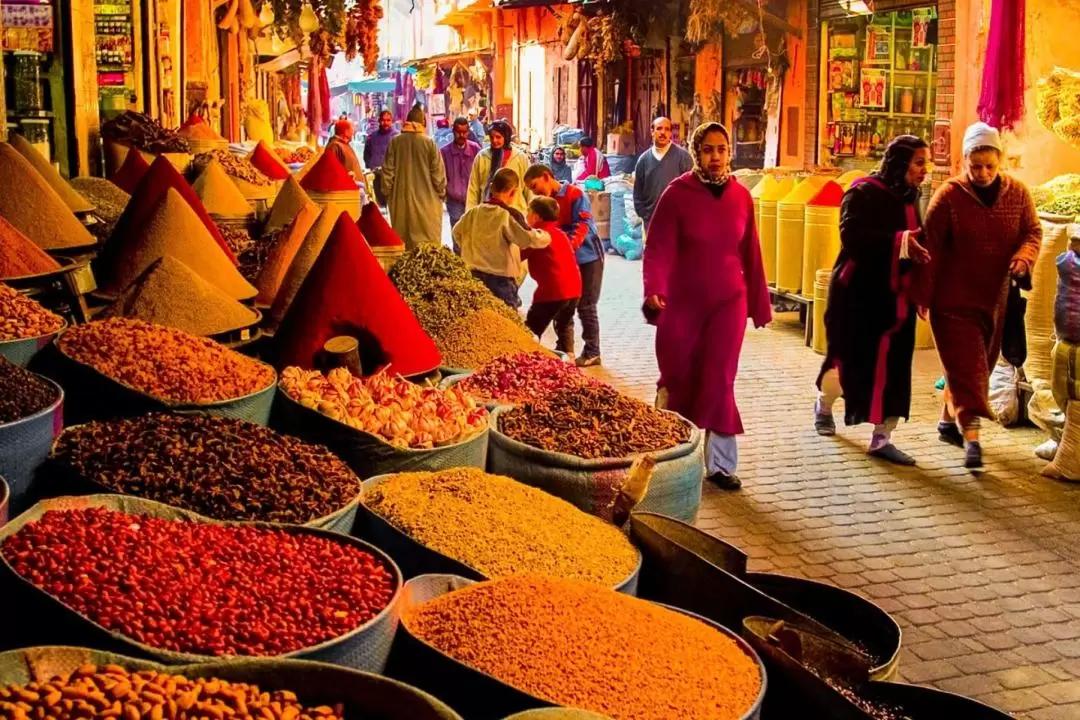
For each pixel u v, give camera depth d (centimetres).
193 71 1561
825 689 266
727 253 617
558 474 391
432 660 256
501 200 794
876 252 680
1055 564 544
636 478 362
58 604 242
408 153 1140
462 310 566
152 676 221
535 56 2531
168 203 532
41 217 534
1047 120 838
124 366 381
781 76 1434
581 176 1803
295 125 2538
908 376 698
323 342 456
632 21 1764
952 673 437
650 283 618
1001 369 798
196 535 283
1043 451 707
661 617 284
